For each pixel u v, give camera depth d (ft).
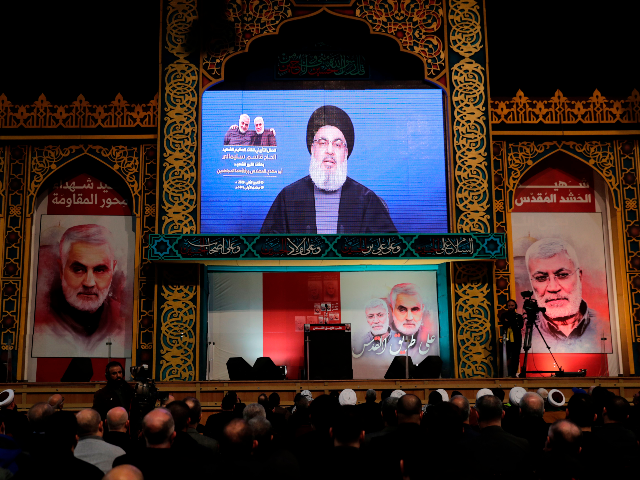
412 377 38.78
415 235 41.01
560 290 45.01
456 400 15.72
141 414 22.90
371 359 43.65
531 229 45.65
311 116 43.29
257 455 13.12
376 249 40.88
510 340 39.88
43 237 44.34
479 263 42.24
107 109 44.27
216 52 43.37
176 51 43.24
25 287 43.09
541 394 25.54
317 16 43.88
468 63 43.86
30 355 42.93
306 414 18.83
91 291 43.88
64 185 45.03
